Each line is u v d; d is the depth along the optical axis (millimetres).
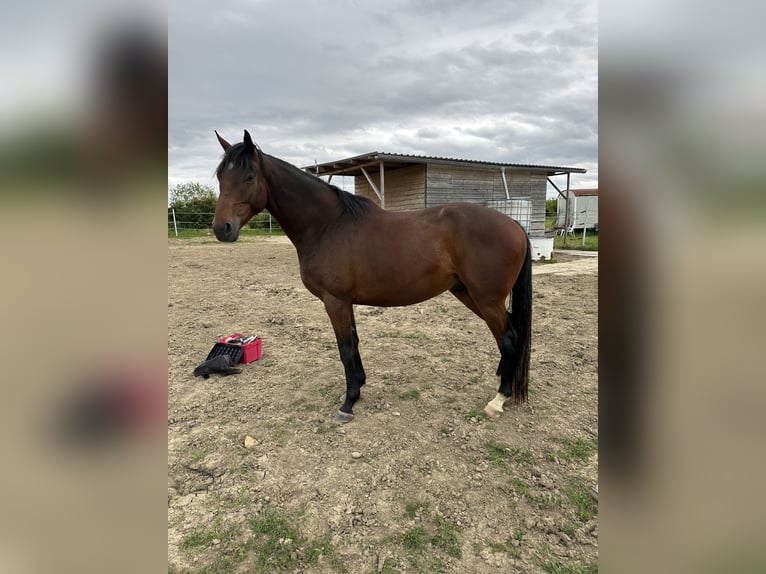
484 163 11984
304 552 1751
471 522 1894
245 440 2564
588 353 3930
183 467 2324
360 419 2801
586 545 1763
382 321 5242
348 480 2189
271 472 2268
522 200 11617
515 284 2752
